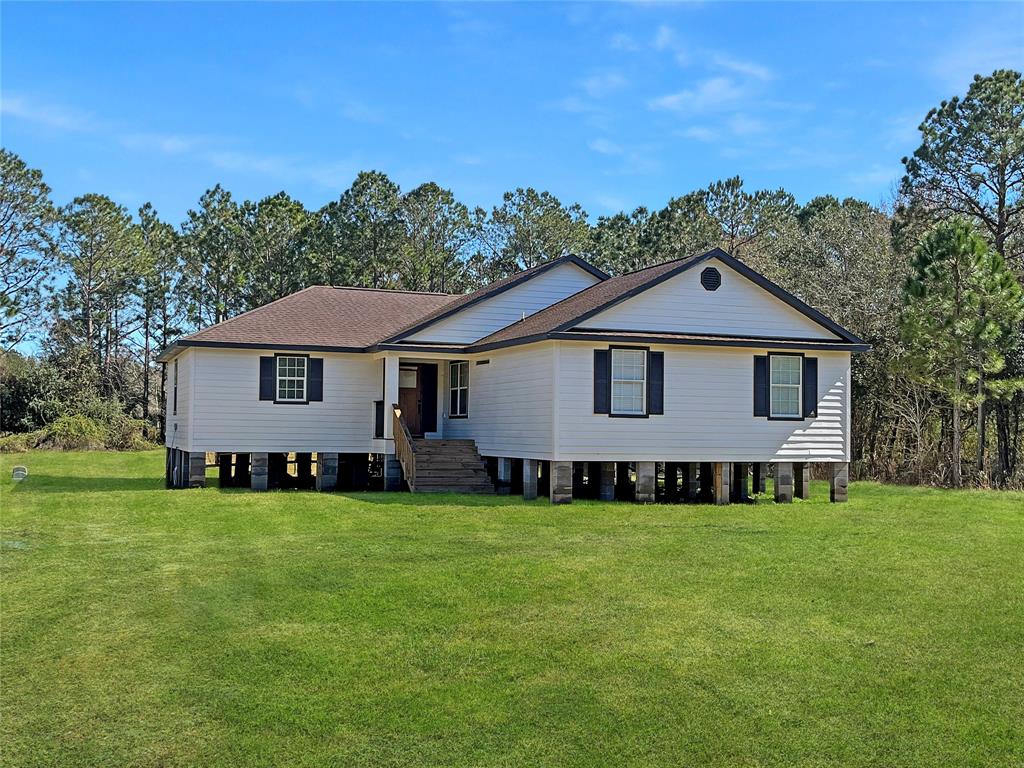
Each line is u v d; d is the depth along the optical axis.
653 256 48.34
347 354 24.23
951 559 13.66
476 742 7.64
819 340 22.19
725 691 8.52
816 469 31.14
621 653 9.41
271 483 24.62
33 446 42.84
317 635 10.00
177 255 55.28
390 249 51.97
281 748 7.61
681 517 17.75
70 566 13.23
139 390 53.94
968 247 26.44
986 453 32.88
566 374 19.92
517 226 53.06
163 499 20.20
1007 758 7.33
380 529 16.02
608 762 7.32
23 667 9.30
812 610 10.85
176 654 9.55
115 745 7.70
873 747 7.52
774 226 48.06
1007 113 30.86
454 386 24.92
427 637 9.90
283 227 51.62
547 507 18.95
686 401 20.89
